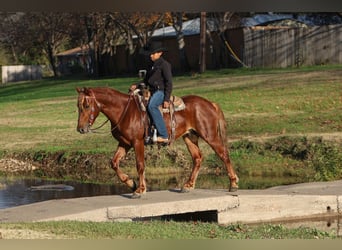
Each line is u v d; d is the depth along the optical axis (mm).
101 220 13273
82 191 19109
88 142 25812
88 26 58781
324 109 28547
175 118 14477
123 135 14289
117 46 60250
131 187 14602
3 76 74250
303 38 44000
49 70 83062
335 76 34562
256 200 14734
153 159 22453
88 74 61844
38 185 20172
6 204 17156
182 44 49406
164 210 13836
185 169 21984
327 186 16562
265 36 44719
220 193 15000
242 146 23547
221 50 48000
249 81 36156
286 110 28969
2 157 24938
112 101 14109
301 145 22844
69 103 36906
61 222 11961
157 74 14227
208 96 33125
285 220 15000
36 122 31672
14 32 73250
